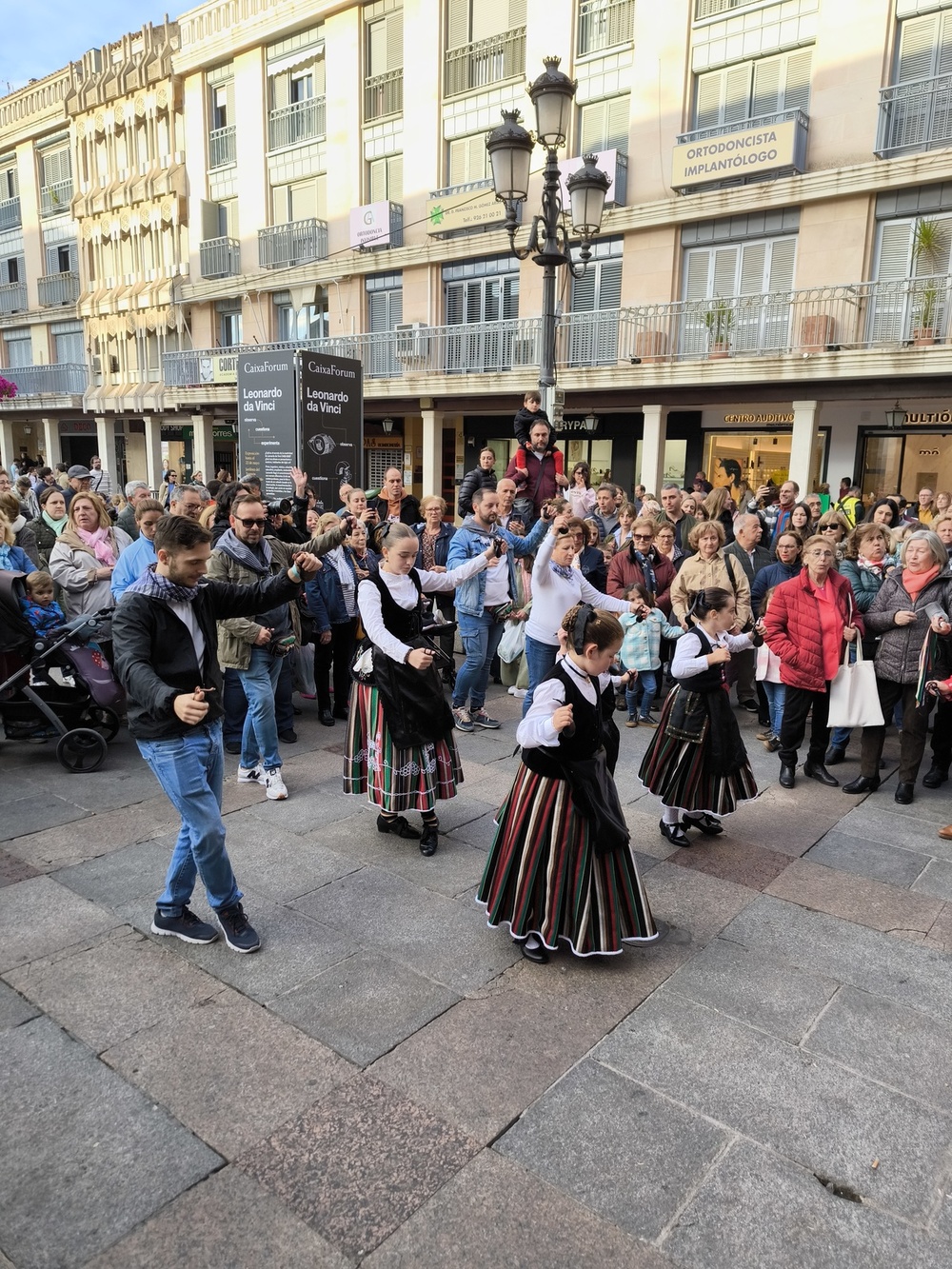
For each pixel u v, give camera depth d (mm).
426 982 3303
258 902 3910
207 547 3264
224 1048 2896
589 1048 2941
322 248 22609
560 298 18297
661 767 4578
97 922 3686
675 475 18141
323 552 3607
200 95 24938
